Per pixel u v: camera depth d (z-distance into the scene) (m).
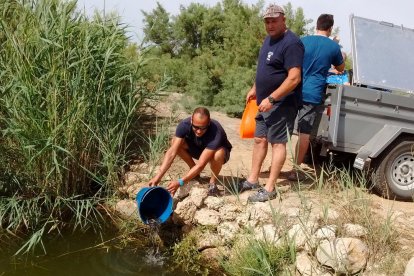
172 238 5.35
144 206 5.19
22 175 5.56
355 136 5.73
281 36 5.12
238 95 10.03
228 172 6.49
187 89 11.10
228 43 11.57
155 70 10.87
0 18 5.62
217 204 5.33
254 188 5.72
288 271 4.43
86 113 5.85
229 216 5.23
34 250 5.00
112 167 5.89
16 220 5.23
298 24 10.51
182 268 4.90
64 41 5.68
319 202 5.22
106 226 5.58
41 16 5.79
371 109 5.68
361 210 4.89
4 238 5.18
